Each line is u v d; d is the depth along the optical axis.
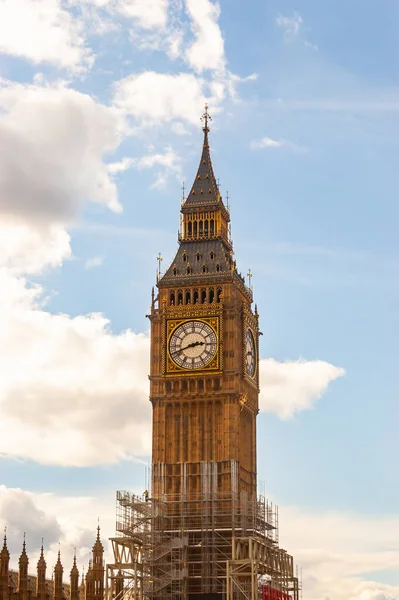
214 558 173.38
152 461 181.12
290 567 187.25
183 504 177.38
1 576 161.12
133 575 176.25
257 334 195.75
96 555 187.38
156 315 186.75
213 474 178.38
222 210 193.88
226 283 186.25
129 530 176.12
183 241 191.75
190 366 183.12
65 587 187.38
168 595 171.88
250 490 187.25
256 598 167.12
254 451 190.12
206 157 198.62
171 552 173.50
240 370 184.12
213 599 170.12
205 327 184.38
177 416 182.88
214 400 181.88
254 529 176.12
